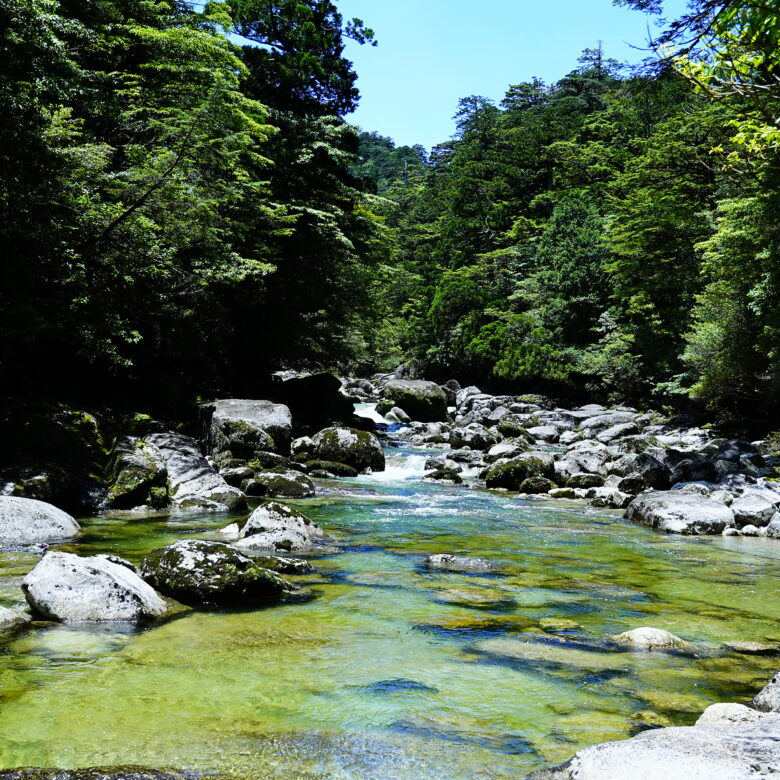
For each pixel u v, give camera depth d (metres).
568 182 56.50
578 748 3.54
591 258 42.22
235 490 12.66
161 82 17.16
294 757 3.36
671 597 7.03
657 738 2.88
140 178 14.48
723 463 16.61
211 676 4.46
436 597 6.69
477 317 49.16
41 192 12.02
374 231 29.09
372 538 9.82
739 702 4.23
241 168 19.69
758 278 21.61
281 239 25.58
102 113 15.24
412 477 18.11
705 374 24.66
